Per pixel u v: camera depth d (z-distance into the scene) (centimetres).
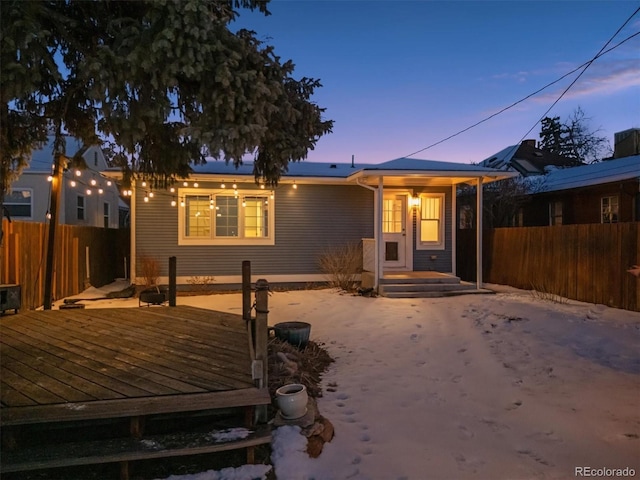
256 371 348
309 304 930
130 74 345
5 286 693
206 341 501
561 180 1598
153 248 1126
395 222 1234
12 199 1348
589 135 3038
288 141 448
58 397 328
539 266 1045
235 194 1166
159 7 331
